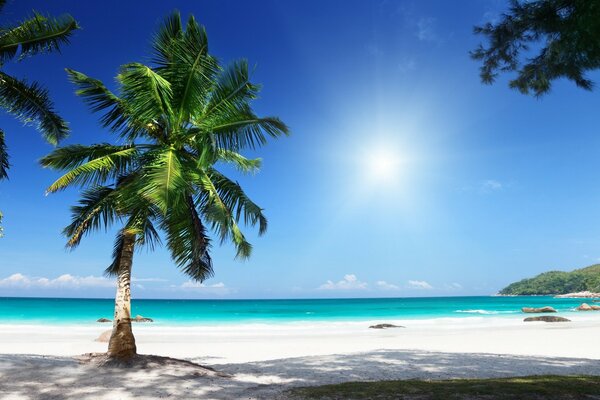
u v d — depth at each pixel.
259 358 14.56
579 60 5.43
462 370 10.34
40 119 11.77
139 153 10.84
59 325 35.03
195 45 10.02
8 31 10.85
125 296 10.21
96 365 9.31
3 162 11.23
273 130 10.66
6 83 11.12
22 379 7.93
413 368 10.64
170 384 8.04
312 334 25.92
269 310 76.25
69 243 10.49
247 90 10.62
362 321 43.62
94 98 10.55
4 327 29.16
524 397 5.89
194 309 81.00
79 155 10.68
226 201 11.81
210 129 9.96
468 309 77.31
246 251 11.71
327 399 6.56
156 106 10.01
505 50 6.46
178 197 9.14
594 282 186.62
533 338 21.08
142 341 20.88
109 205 10.86
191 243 11.17
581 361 12.02
